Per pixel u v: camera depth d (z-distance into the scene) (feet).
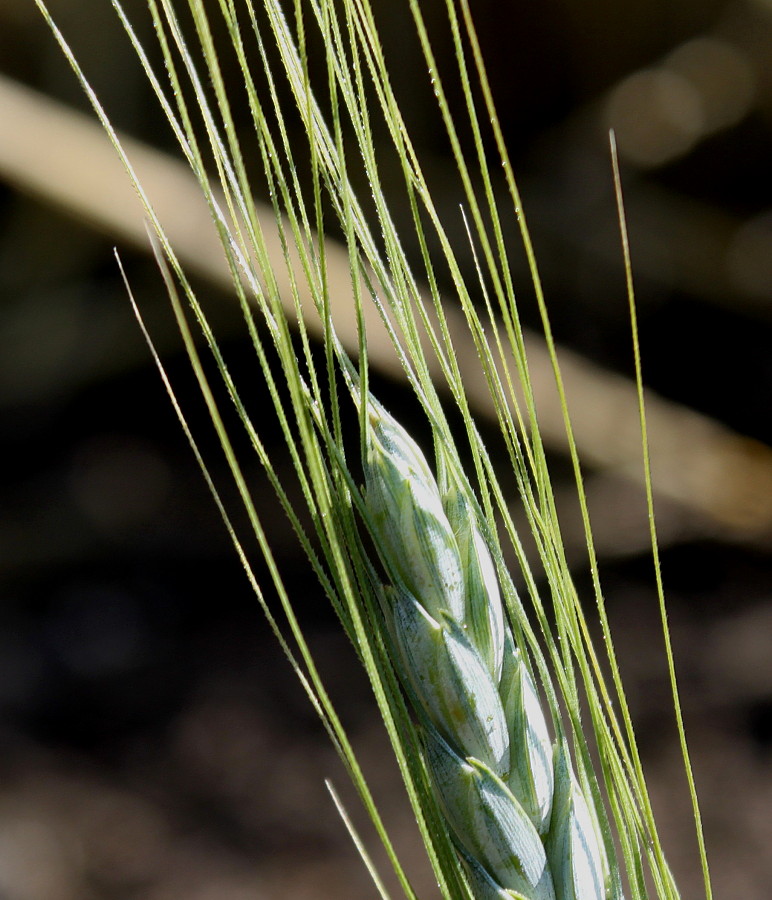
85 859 1.74
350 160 2.68
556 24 2.82
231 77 2.62
